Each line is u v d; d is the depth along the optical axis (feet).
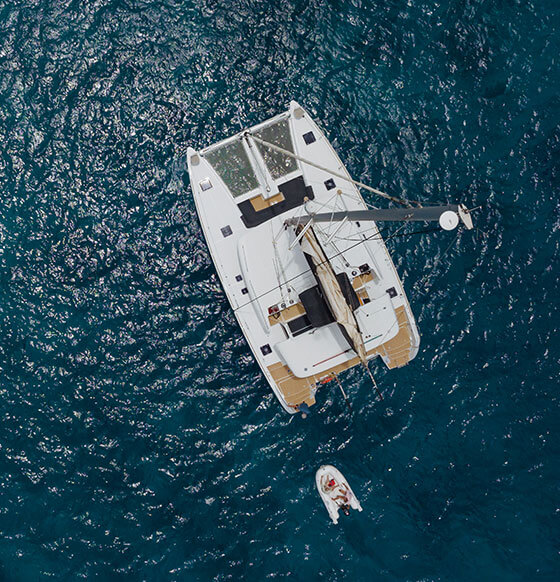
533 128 78.74
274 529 72.95
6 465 73.77
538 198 77.66
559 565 70.74
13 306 76.69
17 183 78.54
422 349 76.28
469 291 76.69
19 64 80.53
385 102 79.25
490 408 75.05
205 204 70.74
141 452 74.38
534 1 80.74
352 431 75.31
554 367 75.36
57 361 75.82
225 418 75.20
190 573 71.87
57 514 72.95
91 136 79.20
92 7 81.05
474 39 80.38
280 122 71.31
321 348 69.26
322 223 69.05
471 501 73.26
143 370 75.77
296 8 80.89
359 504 73.31
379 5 80.94
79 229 77.87
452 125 78.84
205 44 80.53
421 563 71.72
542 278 76.59
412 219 50.14
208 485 73.92
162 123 79.30
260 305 69.46
